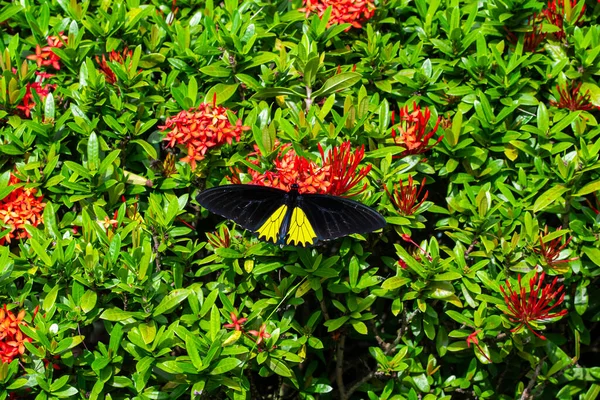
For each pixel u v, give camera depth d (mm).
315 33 5371
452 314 4594
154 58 5391
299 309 5414
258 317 4520
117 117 5156
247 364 4582
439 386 4922
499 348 4832
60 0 5609
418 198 5262
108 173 4926
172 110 5176
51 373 4297
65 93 5152
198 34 5574
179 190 5367
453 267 4637
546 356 4949
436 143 4938
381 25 5789
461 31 5355
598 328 5938
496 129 5031
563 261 4625
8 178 4758
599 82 5422
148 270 4426
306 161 4469
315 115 4812
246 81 5129
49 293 4402
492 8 5488
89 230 4625
